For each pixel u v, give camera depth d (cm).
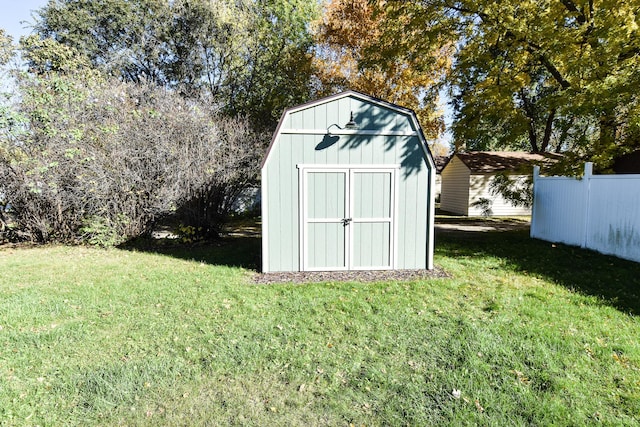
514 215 1847
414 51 1319
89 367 314
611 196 745
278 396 278
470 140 1311
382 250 652
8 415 253
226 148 1004
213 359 329
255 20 1966
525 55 1036
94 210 877
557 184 907
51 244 902
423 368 314
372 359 328
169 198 877
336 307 454
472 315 427
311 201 631
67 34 1988
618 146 891
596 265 659
